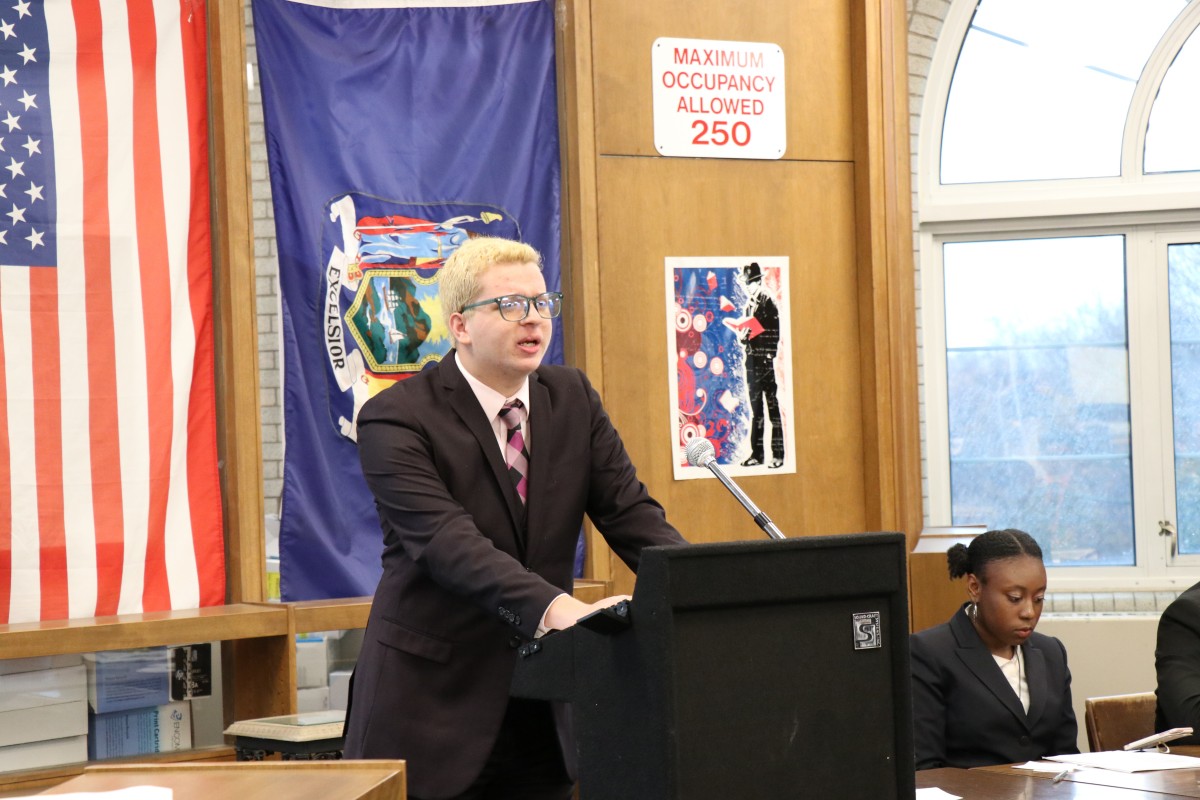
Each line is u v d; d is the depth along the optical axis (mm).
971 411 5531
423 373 2242
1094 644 5066
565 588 2229
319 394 3951
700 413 4344
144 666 3525
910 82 5359
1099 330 5484
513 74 4215
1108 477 5477
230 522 3832
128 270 3736
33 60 3666
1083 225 5445
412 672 2146
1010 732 2904
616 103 4273
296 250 3936
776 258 4461
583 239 4191
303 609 3615
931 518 5441
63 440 3633
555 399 2260
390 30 4082
